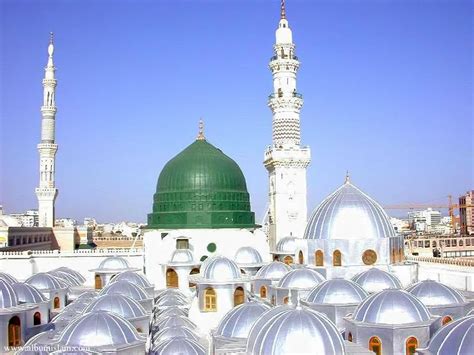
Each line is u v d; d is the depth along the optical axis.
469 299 60.84
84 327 43.62
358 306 49.75
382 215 73.31
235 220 94.81
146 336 50.69
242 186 100.81
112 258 84.06
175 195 96.19
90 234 198.75
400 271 69.94
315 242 72.00
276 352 36.81
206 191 95.19
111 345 42.50
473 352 36.06
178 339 47.56
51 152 150.00
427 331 45.84
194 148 102.00
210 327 60.44
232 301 62.47
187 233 90.62
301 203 119.50
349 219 71.38
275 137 122.19
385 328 45.50
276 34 125.06
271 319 39.88
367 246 70.31
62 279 76.06
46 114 148.75
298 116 122.62
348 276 69.31
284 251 89.81
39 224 150.38
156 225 96.44
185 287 80.69
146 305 62.47
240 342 46.09
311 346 36.75
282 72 122.56
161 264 82.50
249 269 81.12
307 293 61.44
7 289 51.47
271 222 123.56
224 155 103.19
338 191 75.50
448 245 170.50
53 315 63.84
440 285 56.16
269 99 123.88
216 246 91.06
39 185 150.62
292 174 119.81
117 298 54.09
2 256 101.12
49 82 147.62
